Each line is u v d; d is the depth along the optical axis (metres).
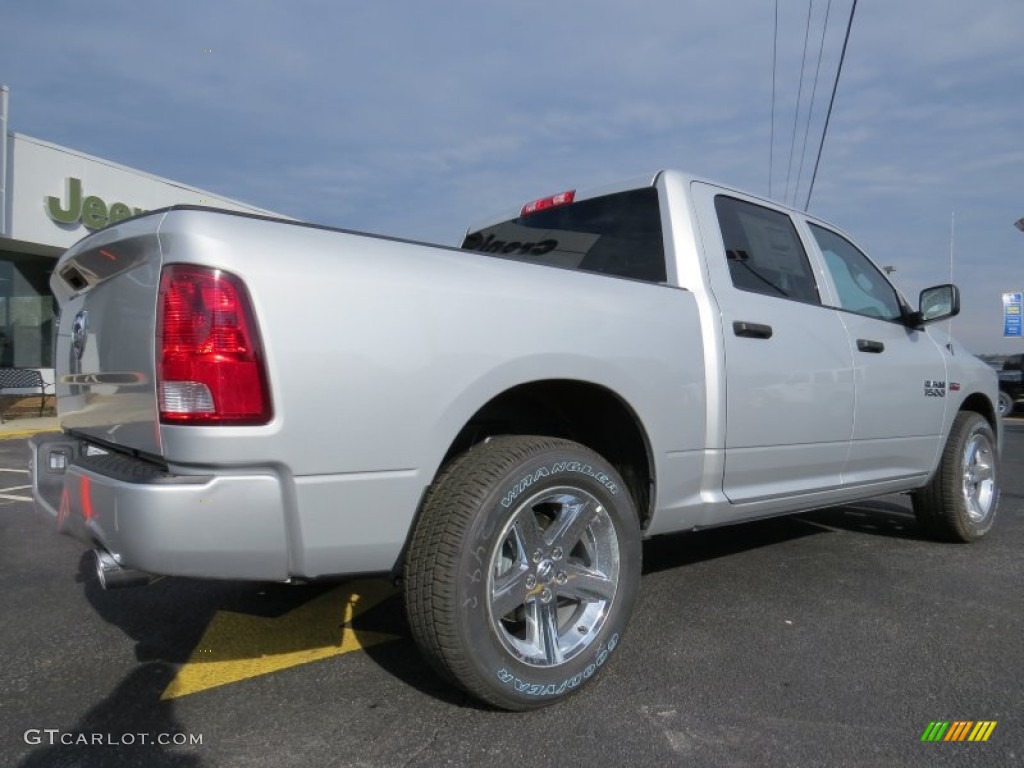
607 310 2.87
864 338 4.17
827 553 4.68
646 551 4.70
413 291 2.35
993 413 5.45
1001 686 2.81
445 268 2.48
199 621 3.42
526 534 2.53
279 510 2.14
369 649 3.11
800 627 3.38
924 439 4.60
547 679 2.51
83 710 2.57
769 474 3.58
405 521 2.34
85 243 2.63
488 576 2.37
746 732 2.45
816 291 4.08
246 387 2.07
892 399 4.30
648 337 2.99
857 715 2.57
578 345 2.73
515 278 2.66
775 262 3.90
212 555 2.09
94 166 14.53
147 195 15.64
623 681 2.81
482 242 4.57
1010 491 7.18
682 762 2.27
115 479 2.18
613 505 2.76
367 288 2.26
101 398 2.65
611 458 3.17
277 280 2.12
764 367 3.47
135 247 2.31
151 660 2.99
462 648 2.32
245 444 2.07
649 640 3.21
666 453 3.06
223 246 2.09
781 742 2.39
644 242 3.56
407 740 2.38
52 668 2.91
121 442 2.49
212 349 2.06
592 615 2.74
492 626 2.38
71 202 14.11
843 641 3.22
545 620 2.59
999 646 3.19
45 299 15.55
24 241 13.52
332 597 3.74
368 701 2.64
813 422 3.74
